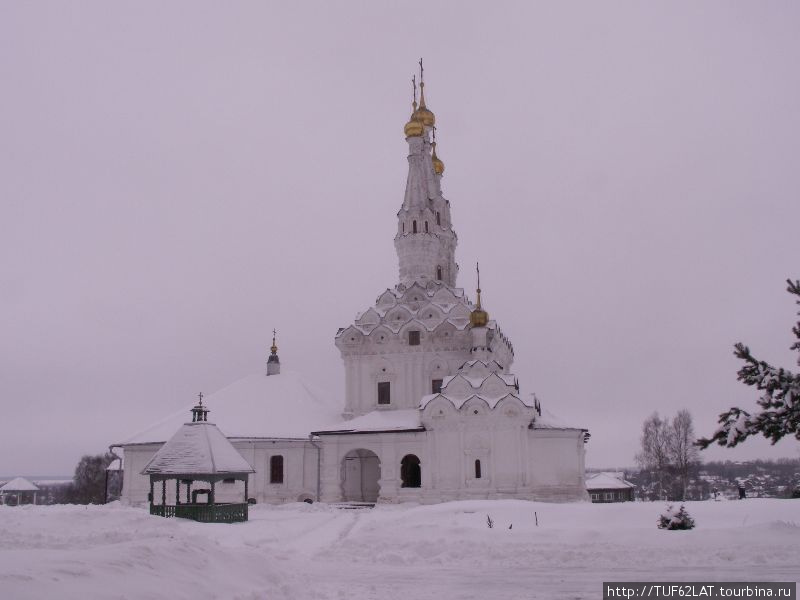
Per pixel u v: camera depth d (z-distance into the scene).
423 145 72.06
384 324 63.78
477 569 22.69
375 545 27.08
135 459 61.22
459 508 36.81
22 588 11.82
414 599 17.70
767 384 22.50
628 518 32.22
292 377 70.62
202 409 45.00
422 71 74.44
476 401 55.84
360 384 63.84
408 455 58.44
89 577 13.48
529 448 55.59
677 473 87.88
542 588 19.02
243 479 42.34
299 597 17.67
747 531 25.50
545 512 34.66
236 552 19.09
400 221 70.06
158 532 30.08
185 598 14.37
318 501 61.50
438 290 66.75
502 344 66.12
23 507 50.34
